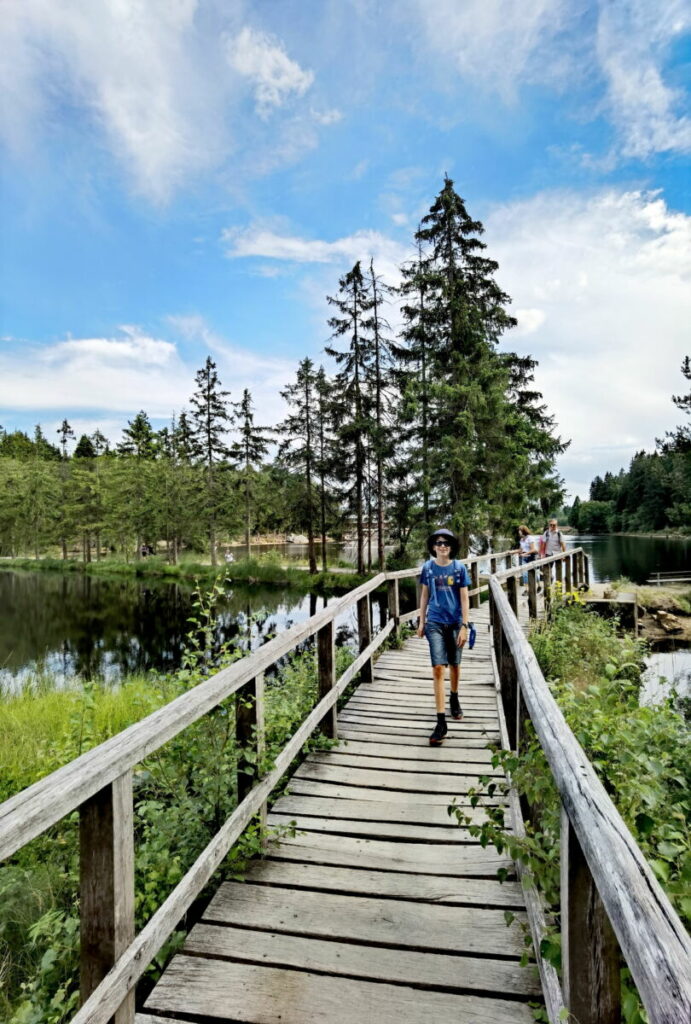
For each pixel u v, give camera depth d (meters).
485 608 12.23
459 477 20.77
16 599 25.94
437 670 4.79
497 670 5.98
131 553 50.00
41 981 2.47
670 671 11.31
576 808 1.34
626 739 2.54
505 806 3.46
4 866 3.45
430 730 5.04
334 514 31.36
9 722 6.76
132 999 1.79
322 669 4.62
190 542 42.00
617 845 1.12
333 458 27.94
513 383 23.98
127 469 46.00
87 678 11.74
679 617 15.85
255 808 2.95
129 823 1.77
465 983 2.20
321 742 4.55
